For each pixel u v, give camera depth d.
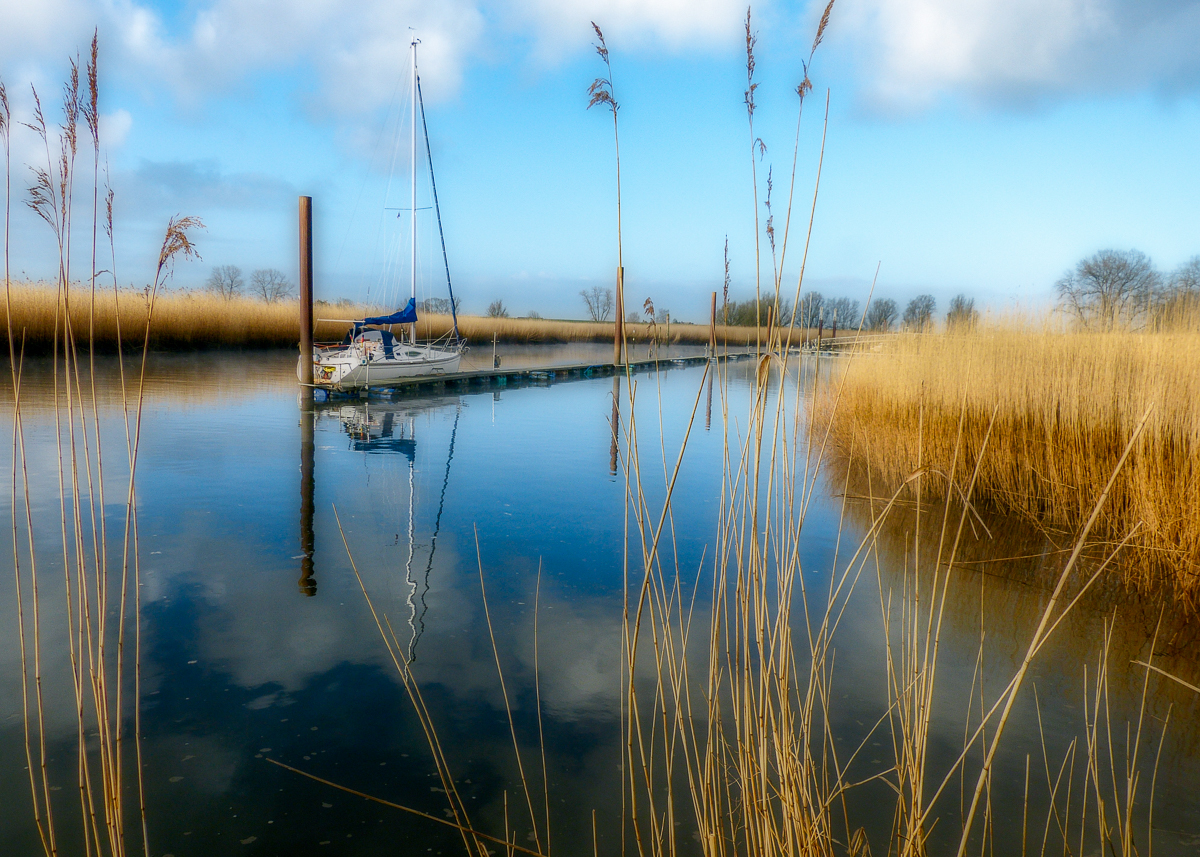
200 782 2.62
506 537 5.65
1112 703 3.32
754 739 2.12
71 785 2.57
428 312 28.58
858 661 3.68
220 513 6.01
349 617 4.05
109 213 1.99
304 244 12.46
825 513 6.59
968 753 2.94
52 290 17.14
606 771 2.77
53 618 3.88
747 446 2.03
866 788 2.68
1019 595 4.62
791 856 1.82
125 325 19.45
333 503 6.45
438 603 4.29
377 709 3.13
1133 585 4.78
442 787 2.65
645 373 25.36
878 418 8.98
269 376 17.64
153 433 9.45
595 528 5.96
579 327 54.06
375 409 13.05
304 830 2.41
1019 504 6.50
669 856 2.31
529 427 11.61
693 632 3.98
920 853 1.85
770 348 1.99
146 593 4.29
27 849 2.25
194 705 3.12
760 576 1.95
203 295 24.52
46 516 5.68
